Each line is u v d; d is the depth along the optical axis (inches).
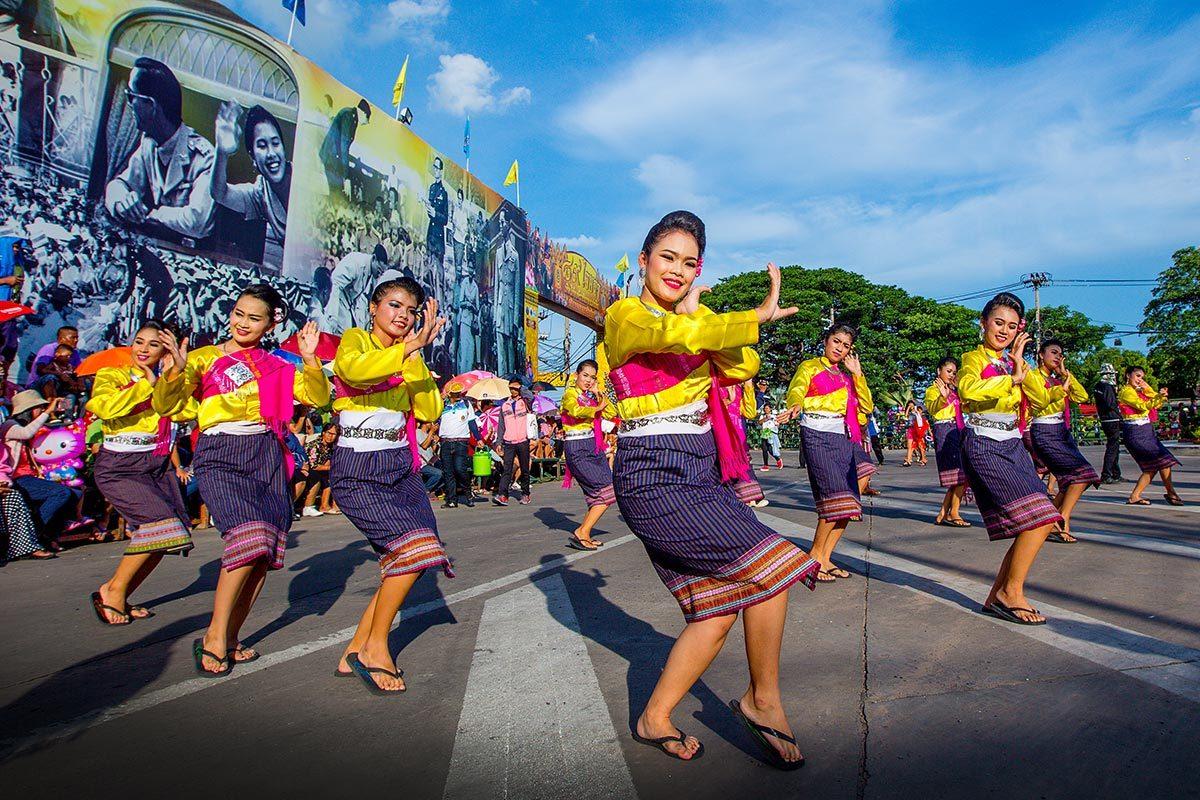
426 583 194.4
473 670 121.3
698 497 88.4
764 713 86.0
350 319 612.1
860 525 280.1
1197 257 1406.3
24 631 153.9
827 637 131.7
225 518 127.6
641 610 158.2
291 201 553.6
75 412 334.0
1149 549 208.4
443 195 751.1
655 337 86.0
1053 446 240.8
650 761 86.3
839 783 79.1
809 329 1342.3
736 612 87.6
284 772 85.8
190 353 135.3
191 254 478.3
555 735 94.3
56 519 268.1
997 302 153.3
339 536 302.4
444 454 430.0
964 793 76.0
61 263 408.5
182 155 473.7
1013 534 139.3
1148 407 323.9
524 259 965.2
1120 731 88.6
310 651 135.5
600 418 249.0
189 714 104.9
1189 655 115.3
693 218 95.7
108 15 433.1
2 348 367.9
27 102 396.5
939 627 135.8
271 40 536.1
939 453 281.0
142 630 154.4
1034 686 104.1
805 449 191.0
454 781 82.6
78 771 87.0
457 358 783.7
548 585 187.0
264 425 136.4
